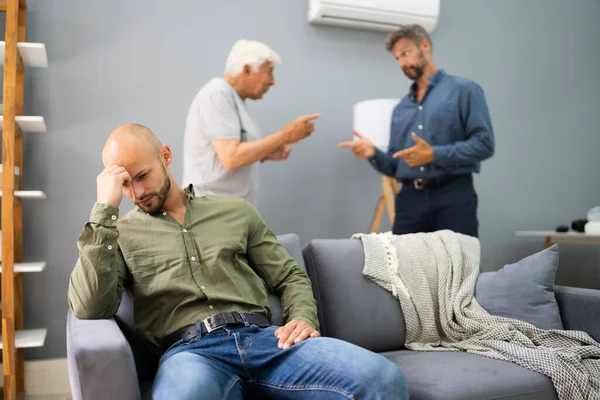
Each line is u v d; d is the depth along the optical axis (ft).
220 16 10.35
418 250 6.52
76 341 3.82
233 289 4.83
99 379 3.69
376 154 9.84
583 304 5.90
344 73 11.11
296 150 10.74
